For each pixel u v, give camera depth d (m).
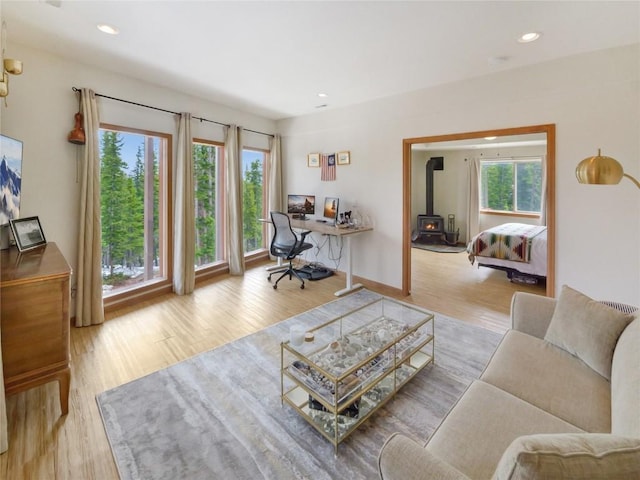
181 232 3.98
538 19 2.19
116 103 3.34
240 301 3.85
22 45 2.68
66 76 2.95
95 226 3.13
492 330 3.05
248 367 2.43
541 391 1.46
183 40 2.55
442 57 2.82
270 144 5.49
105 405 1.99
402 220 4.07
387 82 3.49
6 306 1.69
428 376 2.31
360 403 1.91
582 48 2.63
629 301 2.69
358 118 4.41
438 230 7.74
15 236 2.32
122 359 2.54
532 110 2.99
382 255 4.33
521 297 2.06
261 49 2.69
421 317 3.27
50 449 1.66
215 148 4.76
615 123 2.63
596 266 2.80
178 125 3.95
